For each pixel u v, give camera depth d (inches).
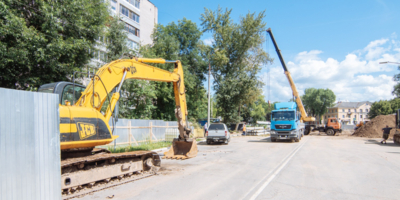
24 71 490.3
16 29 419.2
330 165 367.2
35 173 162.6
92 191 227.3
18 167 153.3
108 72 277.0
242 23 1336.1
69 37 537.6
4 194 145.4
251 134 1257.4
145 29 1481.3
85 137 233.8
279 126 783.7
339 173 311.4
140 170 299.3
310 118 1039.0
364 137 1090.1
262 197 211.2
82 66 600.7
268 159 423.2
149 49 1048.2
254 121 2568.9
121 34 852.6
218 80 1357.0
